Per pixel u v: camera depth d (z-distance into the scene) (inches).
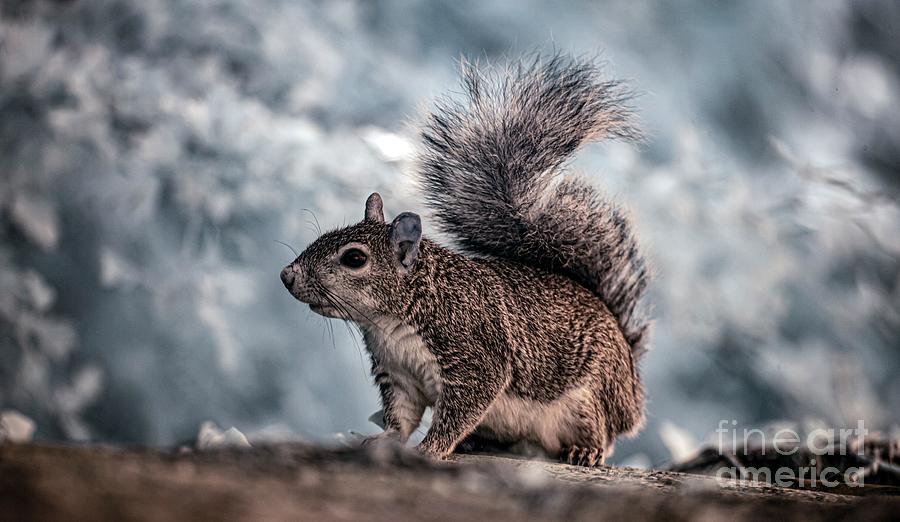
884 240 551.5
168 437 546.0
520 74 355.9
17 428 293.6
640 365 347.3
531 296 305.1
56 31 526.0
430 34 633.6
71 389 512.1
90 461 176.7
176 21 539.2
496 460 281.3
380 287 288.0
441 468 201.9
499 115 347.9
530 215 337.4
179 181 500.7
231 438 248.1
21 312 504.1
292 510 154.9
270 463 190.5
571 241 336.2
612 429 315.3
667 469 330.3
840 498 220.4
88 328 544.4
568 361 303.3
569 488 190.1
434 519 161.2
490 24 637.9
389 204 508.4
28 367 503.2
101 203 517.0
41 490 149.3
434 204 346.3
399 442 284.5
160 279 526.9
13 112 506.0
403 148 512.1
